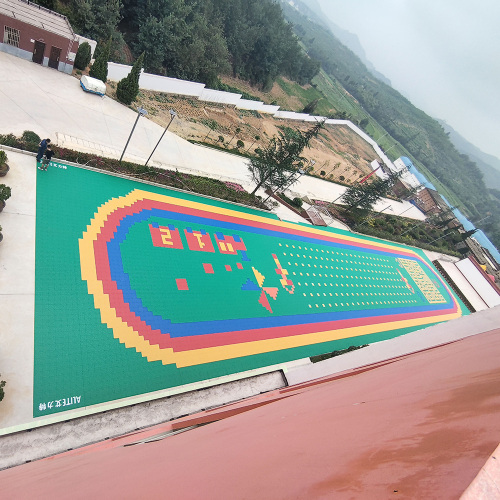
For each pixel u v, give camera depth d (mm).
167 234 24109
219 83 53750
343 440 2332
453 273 54094
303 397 6488
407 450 1633
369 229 45781
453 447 1432
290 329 25297
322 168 58656
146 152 30656
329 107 94250
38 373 15070
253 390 19188
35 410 14242
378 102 155625
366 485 1397
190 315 21109
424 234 59750
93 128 28641
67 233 19828
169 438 6930
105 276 19484
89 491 3369
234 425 5613
